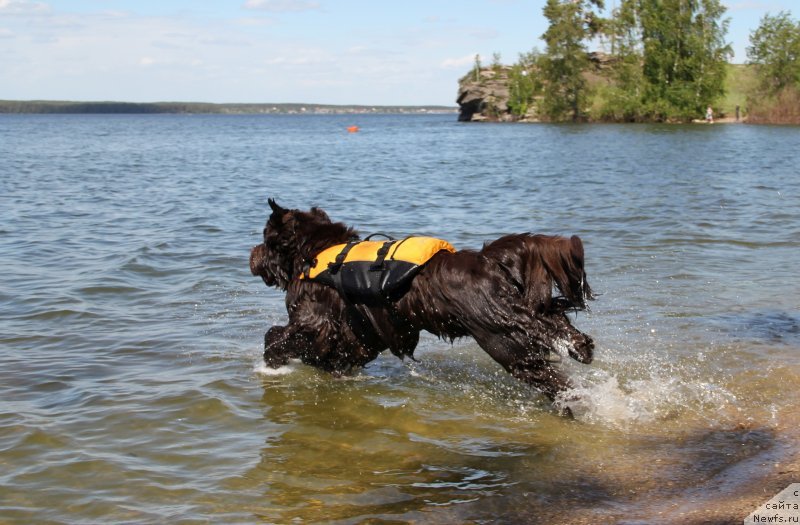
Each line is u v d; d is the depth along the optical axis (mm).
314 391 6348
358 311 6305
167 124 143875
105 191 20484
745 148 35594
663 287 9156
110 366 6832
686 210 15219
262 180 23859
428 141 52844
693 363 6660
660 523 4059
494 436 5391
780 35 69000
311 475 4809
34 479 4730
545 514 4227
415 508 4344
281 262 6789
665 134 51750
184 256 11320
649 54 75812
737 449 4984
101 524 4219
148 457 5066
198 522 4234
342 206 16734
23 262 10914
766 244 11664
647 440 5230
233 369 6820
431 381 6586
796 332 7402
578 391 5762
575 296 5703
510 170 26016
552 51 83125
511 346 5621
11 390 6223
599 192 18656
